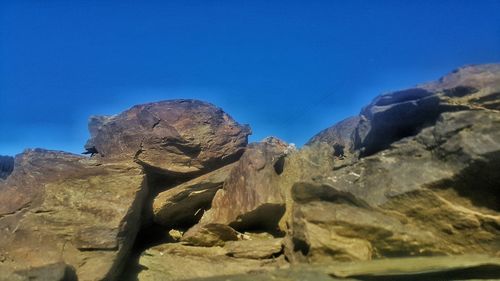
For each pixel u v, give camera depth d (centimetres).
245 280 988
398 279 916
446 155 1000
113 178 1245
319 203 1094
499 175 931
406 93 1152
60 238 1091
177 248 1240
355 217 1030
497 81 1063
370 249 1001
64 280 949
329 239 1027
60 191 1195
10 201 1198
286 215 1265
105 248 1080
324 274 945
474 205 967
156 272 1145
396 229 988
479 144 953
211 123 1478
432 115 1091
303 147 1408
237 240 1266
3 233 1112
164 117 1446
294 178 1325
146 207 1350
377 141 1178
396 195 1022
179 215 1391
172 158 1417
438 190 991
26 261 1046
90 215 1138
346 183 1102
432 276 901
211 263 1165
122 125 1445
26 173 1257
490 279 871
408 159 1075
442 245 959
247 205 1264
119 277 1120
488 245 934
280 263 1123
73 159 1323
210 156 1439
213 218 1323
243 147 1494
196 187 1372
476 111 1001
